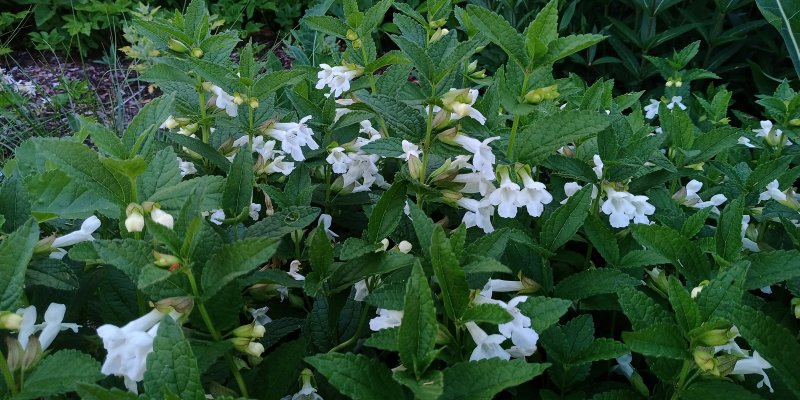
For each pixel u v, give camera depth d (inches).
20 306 17.0
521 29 56.8
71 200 17.6
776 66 57.0
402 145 20.1
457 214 24.9
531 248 21.1
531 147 19.6
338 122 25.6
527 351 17.9
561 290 19.9
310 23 26.3
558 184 24.4
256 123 25.5
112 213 17.7
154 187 17.0
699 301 15.3
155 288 14.9
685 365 15.5
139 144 15.5
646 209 22.3
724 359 16.0
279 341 22.4
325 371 13.3
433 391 12.5
